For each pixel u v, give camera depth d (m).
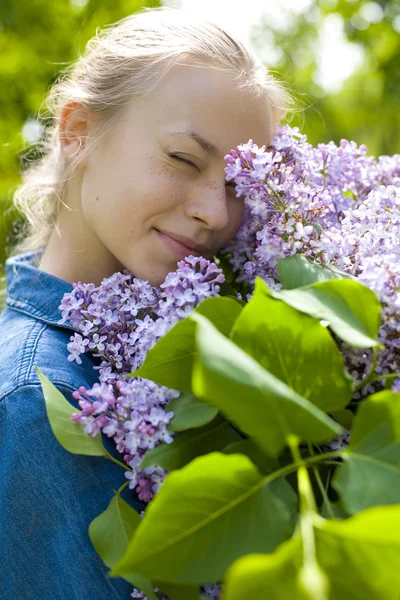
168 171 0.98
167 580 0.56
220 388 0.53
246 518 0.58
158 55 1.02
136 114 1.01
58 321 1.01
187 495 0.56
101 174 1.04
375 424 0.61
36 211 1.37
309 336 0.64
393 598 0.50
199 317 0.57
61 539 0.83
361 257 0.86
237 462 0.56
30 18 3.32
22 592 0.84
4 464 0.87
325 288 0.69
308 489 0.54
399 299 0.72
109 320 0.90
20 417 0.88
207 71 1.00
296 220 0.93
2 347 1.01
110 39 1.16
